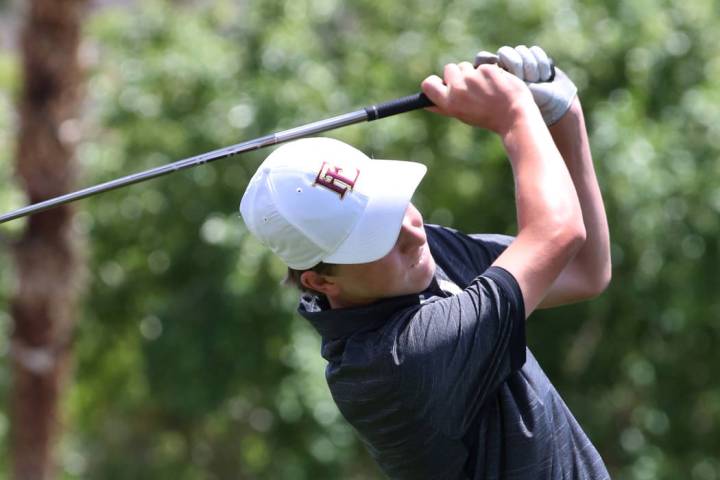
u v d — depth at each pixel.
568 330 42.81
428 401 10.02
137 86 42.59
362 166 10.40
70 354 32.75
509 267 10.02
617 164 38.22
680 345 42.62
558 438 10.49
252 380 41.62
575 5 41.91
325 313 10.45
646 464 42.91
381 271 10.29
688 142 40.53
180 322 41.69
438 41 42.28
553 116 11.34
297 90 41.66
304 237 10.24
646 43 41.34
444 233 11.74
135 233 43.97
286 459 42.62
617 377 43.66
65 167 30.53
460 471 10.33
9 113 32.91
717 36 42.06
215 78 42.28
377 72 42.78
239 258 39.38
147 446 48.44
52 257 31.03
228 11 45.12
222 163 41.97
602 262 11.75
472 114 10.69
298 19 43.84
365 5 45.12
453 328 9.98
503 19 41.41
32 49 29.84
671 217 39.88
